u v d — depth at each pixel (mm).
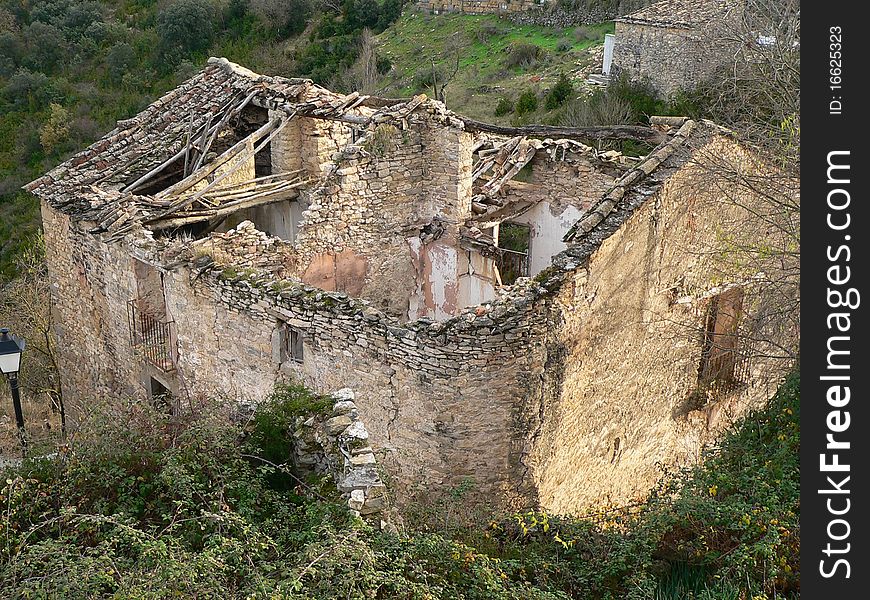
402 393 10680
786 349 10898
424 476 10859
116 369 14875
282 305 11352
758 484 8820
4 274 27062
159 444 7945
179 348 13141
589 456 12211
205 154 15555
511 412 10688
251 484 7684
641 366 12672
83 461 7664
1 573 6328
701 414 14125
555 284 10656
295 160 15789
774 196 11391
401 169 14922
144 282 13586
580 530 9094
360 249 14797
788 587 7559
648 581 7867
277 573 6469
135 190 15156
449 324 10156
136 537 6457
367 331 10719
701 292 13109
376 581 6371
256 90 16156
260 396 12109
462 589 7043
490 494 10930
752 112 14016
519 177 17312
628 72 28375
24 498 7414
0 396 18281
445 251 15469
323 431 8250
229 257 13094
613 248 11336
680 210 12203
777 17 15352
